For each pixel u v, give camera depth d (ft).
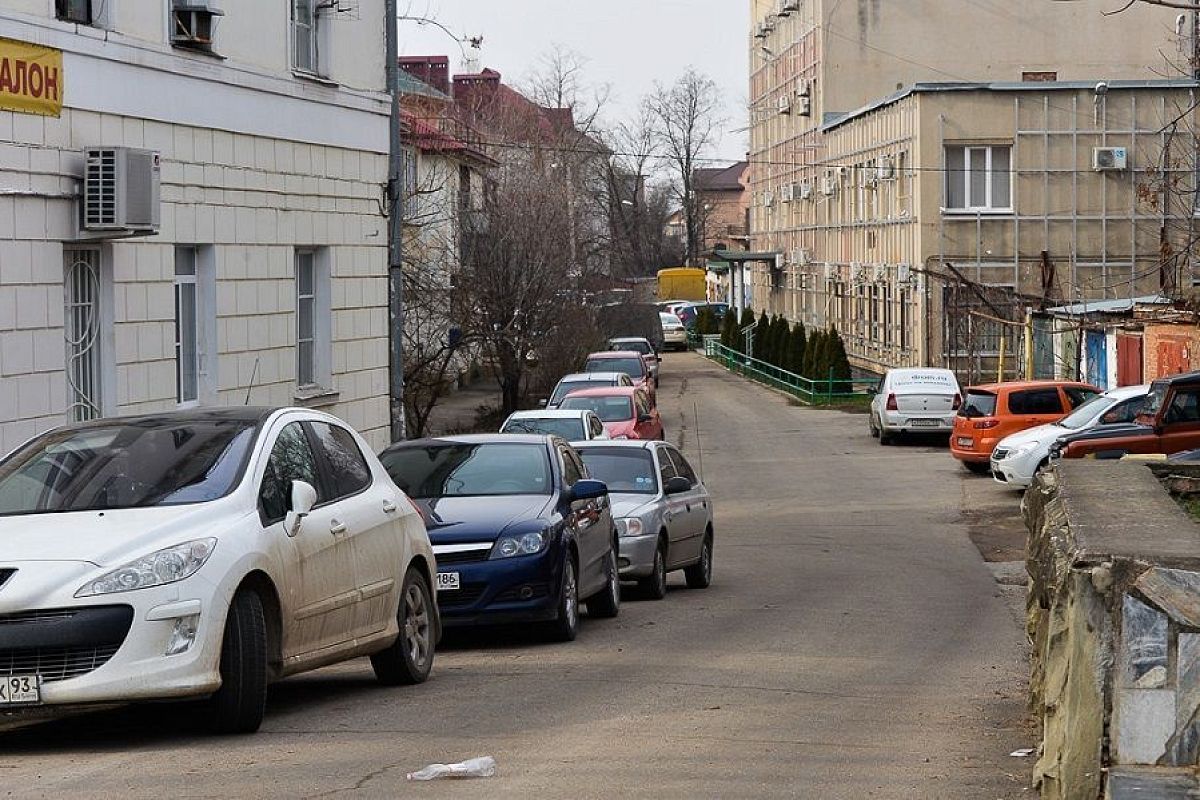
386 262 97.19
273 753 31.27
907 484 125.90
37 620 30.19
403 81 234.38
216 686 31.78
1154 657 21.30
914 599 67.82
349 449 41.06
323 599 36.22
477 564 50.62
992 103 196.44
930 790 28.04
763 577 78.13
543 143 240.53
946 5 255.70
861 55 259.39
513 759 30.73
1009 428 128.26
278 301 82.64
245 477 34.88
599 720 35.76
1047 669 25.17
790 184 301.63
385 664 41.47
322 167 87.61
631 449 71.51
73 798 27.17
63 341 62.95
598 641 53.01
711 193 566.77
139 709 37.40
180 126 72.23
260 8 79.97
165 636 30.91
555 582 51.57
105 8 66.33
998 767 30.25
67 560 31.04
